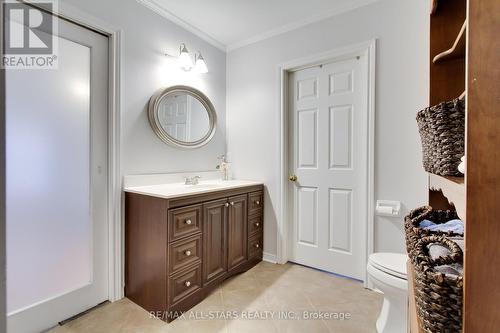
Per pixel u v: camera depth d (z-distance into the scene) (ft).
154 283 5.44
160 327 5.04
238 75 9.03
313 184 7.81
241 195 7.44
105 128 5.85
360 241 6.99
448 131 2.30
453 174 2.26
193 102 7.91
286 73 8.09
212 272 6.39
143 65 6.53
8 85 4.51
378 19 6.38
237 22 7.64
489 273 1.49
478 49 1.52
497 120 1.49
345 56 6.98
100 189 5.78
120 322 5.19
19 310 4.66
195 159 8.11
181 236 5.51
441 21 3.62
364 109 6.80
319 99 7.63
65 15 5.08
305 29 7.52
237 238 7.28
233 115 9.19
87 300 5.59
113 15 5.86
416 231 2.54
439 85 3.62
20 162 4.67
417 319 1.88
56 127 5.11
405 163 6.12
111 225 5.90
